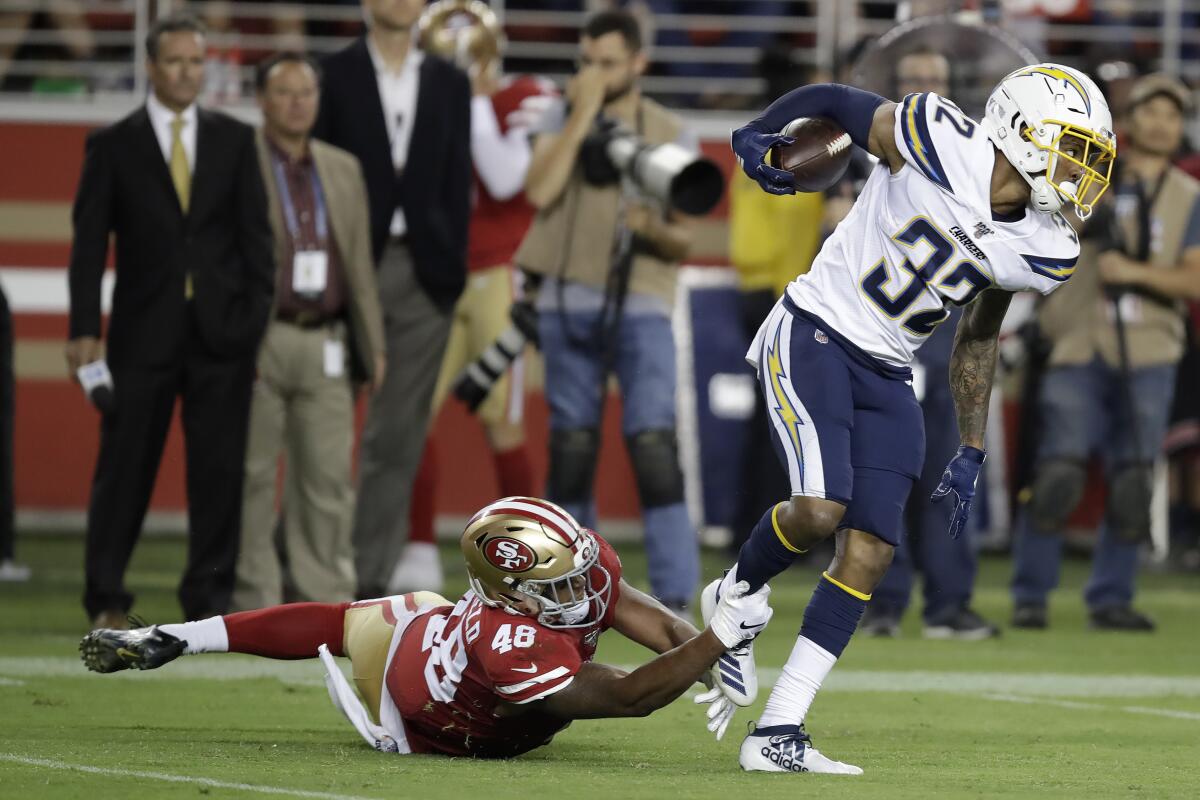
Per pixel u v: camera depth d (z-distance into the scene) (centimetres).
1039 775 1845
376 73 3366
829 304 1833
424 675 1830
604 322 3198
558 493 3256
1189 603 4231
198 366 3041
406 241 3372
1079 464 3600
